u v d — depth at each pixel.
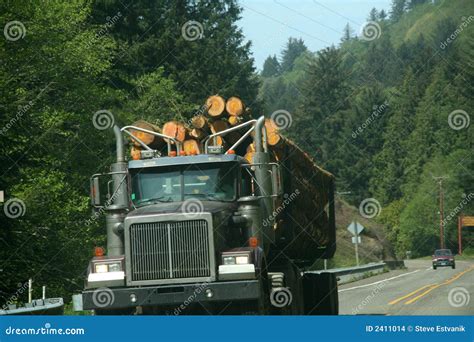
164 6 88.50
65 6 53.41
